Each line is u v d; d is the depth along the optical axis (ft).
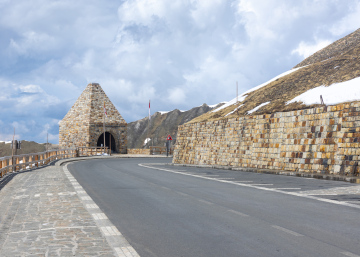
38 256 18.61
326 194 40.91
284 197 38.75
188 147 133.59
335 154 64.03
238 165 96.02
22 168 80.07
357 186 48.57
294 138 74.43
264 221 27.20
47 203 34.50
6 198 39.09
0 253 19.21
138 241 22.00
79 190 43.70
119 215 29.68
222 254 19.35
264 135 85.46
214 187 47.65
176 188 46.75
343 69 238.07
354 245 20.83
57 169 82.58
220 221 27.35
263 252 19.61
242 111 252.83
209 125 118.83
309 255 19.01
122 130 235.20
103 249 19.94
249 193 41.86
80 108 233.14
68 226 25.21
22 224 26.00
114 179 59.31
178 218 28.45
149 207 33.17
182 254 19.43
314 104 193.88
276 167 78.48
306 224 26.16
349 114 62.54
